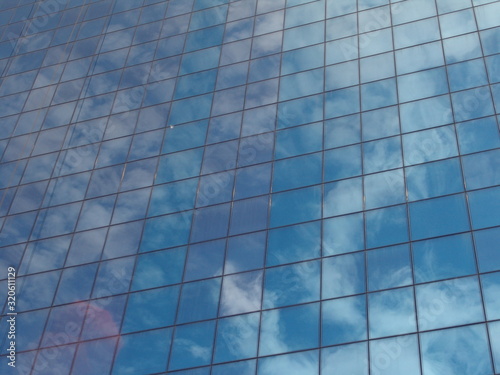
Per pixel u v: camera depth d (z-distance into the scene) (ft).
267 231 150.71
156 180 171.63
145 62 203.92
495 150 146.72
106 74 205.98
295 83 178.40
